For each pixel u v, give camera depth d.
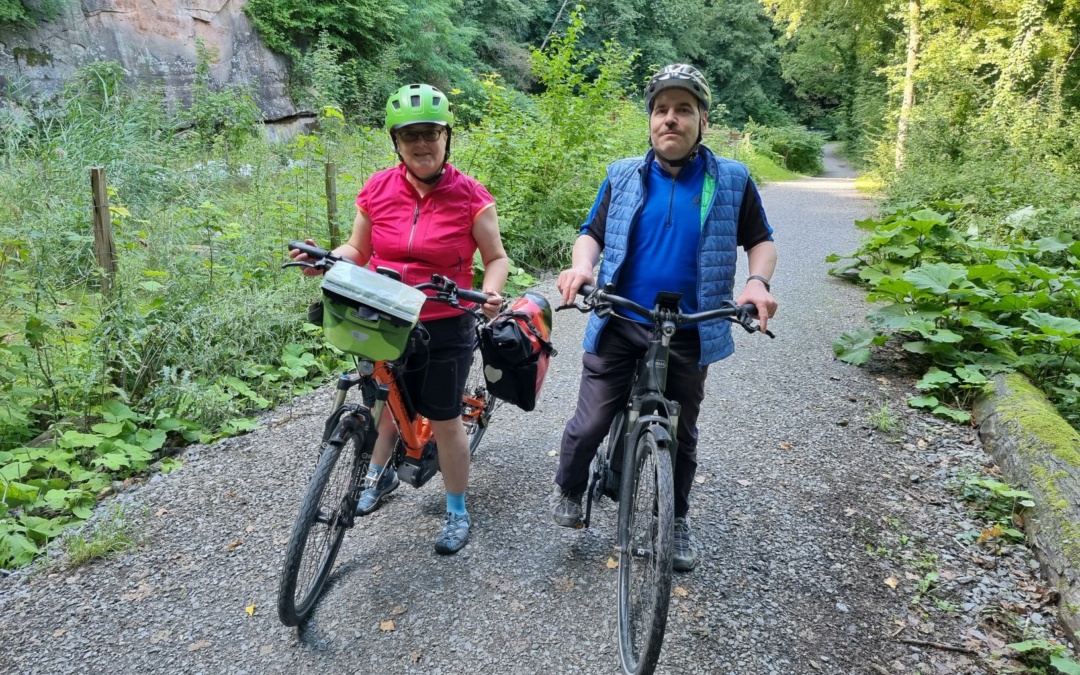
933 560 3.01
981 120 13.63
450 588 2.75
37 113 9.33
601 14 33.91
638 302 2.61
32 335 3.85
